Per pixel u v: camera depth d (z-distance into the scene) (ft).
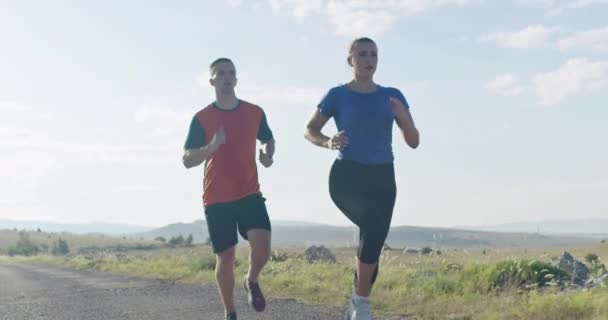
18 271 83.25
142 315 29.01
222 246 20.10
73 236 587.68
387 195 18.95
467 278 33.22
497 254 41.73
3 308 34.50
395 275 37.63
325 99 19.21
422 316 25.38
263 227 20.07
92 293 41.11
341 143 18.26
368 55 18.72
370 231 18.80
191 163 19.51
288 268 48.26
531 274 33.37
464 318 24.38
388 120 18.84
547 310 23.38
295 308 28.66
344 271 44.80
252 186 20.10
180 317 27.71
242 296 34.27
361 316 19.22
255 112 20.25
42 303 36.40
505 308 25.46
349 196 18.88
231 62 20.08
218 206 19.94
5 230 599.98
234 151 19.86
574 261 40.42
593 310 22.89
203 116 19.98
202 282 45.91
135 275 59.88
